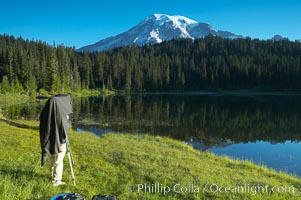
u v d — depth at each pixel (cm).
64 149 920
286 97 10462
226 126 4134
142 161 1422
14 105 6875
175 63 16625
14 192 744
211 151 2727
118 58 15450
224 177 1282
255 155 2591
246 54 18538
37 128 2588
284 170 2128
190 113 5566
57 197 683
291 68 13750
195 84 15100
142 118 4853
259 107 6694
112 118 4822
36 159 1262
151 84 14875
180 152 1783
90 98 9950
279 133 3656
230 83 14588
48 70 10962
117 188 1019
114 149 1672
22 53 10825
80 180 1027
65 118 897
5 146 1551
